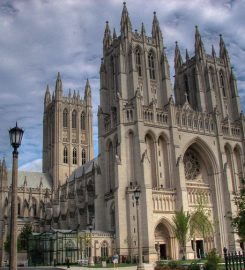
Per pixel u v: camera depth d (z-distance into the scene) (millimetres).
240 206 54062
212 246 122562
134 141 115438
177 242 110500
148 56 137000
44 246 113625
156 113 121625
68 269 76438
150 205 106562
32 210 189750
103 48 144500
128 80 127438
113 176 122688
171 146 121188
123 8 137250
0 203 180875
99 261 103250
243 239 53000
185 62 156000
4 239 166125
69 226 149750
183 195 113562
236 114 147250
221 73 153375
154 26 143375
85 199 144875
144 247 102688
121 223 107000
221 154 131500
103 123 130125
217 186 128875
